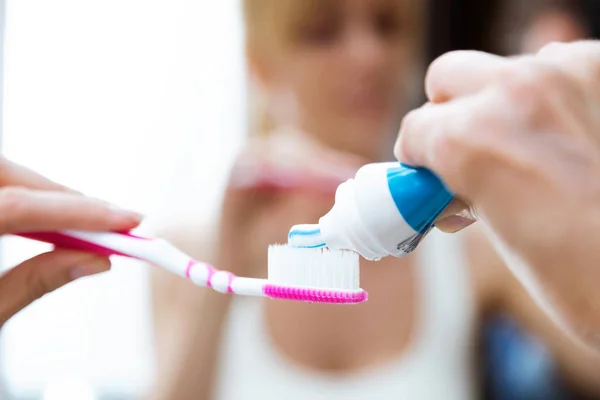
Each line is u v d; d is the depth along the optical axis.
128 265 1.10
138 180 1.12
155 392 0.85
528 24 0.88
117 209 0.36
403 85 0.81
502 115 0.23
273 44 0.79
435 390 0.78
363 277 0.81
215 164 1.08
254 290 0.34
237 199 0.76
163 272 0.91
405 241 0.29
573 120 0.23
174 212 0.95
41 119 1.10
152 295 0.93
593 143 0.23
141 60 1.12
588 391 0.82
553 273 0.22
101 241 0.36
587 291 0.22
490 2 0.86
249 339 0.82
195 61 1.12
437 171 0.25
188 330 0.82
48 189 0.38
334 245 0.31
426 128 0.26
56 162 1.10
